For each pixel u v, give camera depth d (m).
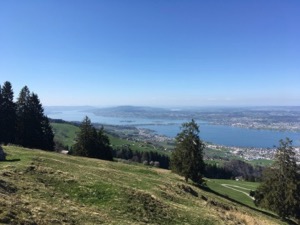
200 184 63.91
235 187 91.94
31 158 38.78
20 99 83.75
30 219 18.95
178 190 42.53
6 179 26.70
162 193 37.28
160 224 27.22
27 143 82.50
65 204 25.14
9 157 39.31
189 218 30.80
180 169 60.62
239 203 57.00
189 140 60.38
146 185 39.22
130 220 25.70
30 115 83.50
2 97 81.56
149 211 29.38
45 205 22.97
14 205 20.42
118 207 28.16
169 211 30.83
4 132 81.12
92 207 26.70
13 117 82.31
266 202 53.97
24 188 26.02
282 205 52.47
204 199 45.06
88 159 59.34
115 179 38.41
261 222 41.56
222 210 40.44
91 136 82.00
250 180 140.38
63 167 37.66
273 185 53.84
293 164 53.72
